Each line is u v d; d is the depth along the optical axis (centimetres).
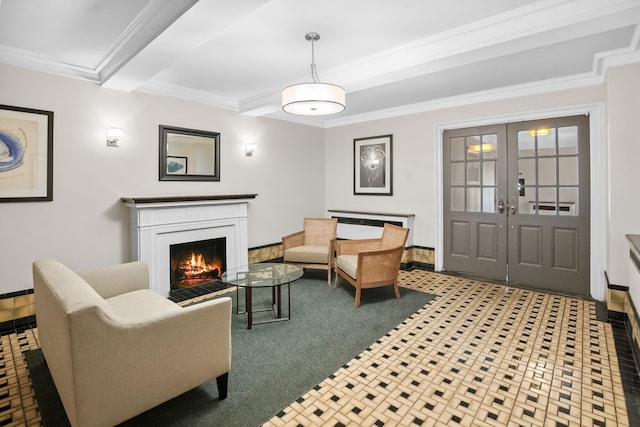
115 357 151
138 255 343
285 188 523
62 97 309
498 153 421
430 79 361
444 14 228
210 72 338
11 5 213
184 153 399
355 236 541
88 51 285
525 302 348
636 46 266
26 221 293
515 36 226
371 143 530
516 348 251
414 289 396
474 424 171
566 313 318
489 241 435
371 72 302
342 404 188
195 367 179
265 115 490
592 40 263
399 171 501
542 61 309
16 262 289
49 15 227
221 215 415
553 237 388
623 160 290
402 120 494
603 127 344
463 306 339
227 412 182
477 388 202
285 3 214
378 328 289
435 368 225
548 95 372
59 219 311
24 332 285
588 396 193
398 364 230
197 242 396
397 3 215
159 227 357
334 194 584
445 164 464
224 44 275
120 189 349
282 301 359
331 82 331
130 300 241
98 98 332
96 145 331
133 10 221
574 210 374
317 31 252
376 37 262
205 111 419
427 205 476
